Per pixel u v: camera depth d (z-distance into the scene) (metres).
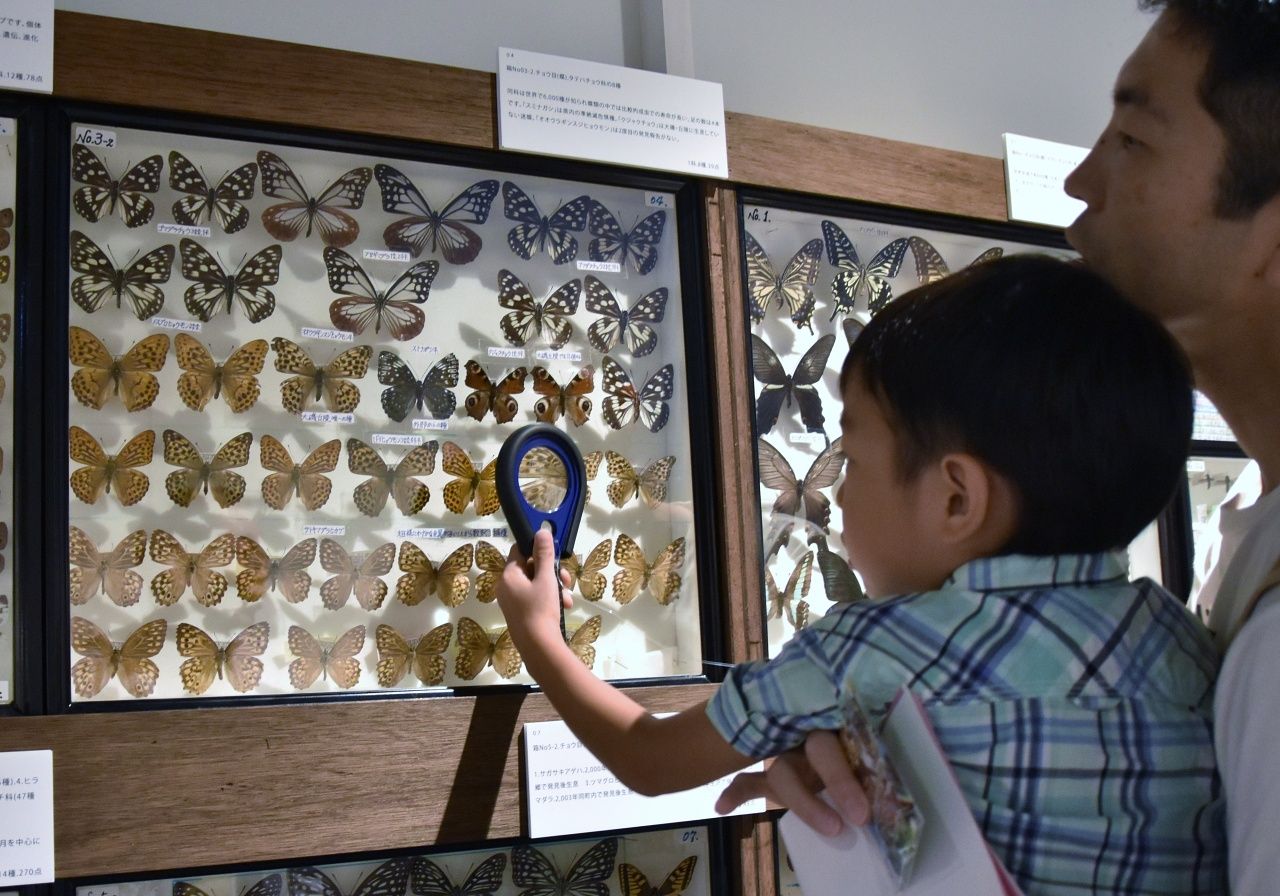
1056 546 0.55
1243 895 0.46
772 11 1.21
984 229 1.15
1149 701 0.52
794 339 1.07
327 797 0.80
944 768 0.45
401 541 0.90
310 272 0.89
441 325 0.93
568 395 0.96
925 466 0.56
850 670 0.53
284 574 0.85
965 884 0.44
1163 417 0.54
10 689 0.74
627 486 0.98
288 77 0.84
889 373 0.58
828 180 1.05
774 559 1.02
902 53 1.29
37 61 0.77
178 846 0.75
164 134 0.83
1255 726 0.46
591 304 0.98
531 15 1.10
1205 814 0.52
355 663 0.86
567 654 0.77
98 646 0.78
